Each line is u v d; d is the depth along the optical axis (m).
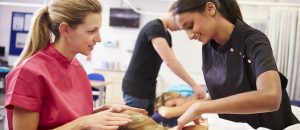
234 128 1.22
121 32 6.38
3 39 6.78
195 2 1.15
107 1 6.37
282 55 4.88
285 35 4.87
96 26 1.04
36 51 1.10
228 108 0.96
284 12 4.85
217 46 1.35
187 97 1.96
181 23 1.19
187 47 6.07
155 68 2.08
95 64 6.43
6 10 6.72
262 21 5.07
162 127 1.06
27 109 0.95
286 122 1.37
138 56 2.04
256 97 0.92
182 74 1.89
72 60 1.20
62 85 1.12
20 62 1.08
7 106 0.94
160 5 6.21
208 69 1.49
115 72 6.07
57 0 1.06
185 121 1.06
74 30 1.03
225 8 1.28
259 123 1.39
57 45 1.11
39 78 0.99
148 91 2.06
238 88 1.30
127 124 1.01
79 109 1.16
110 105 1.28
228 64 1.32
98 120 0.98
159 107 1.97
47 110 1.04
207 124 1.24
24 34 6.74
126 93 2.08
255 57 1.08
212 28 1.22
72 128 0.97
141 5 6.29
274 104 0.91
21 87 0.94
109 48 6.41
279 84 0.95
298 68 4.86
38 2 6.62
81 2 1.02
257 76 1.02
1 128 2.80
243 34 1.22
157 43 1.92
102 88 4.18
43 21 1.10
